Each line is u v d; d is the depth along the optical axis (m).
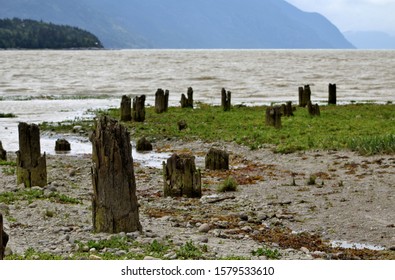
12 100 101.44
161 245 21.64
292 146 47.12
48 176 38.22
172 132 58.25
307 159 43.28
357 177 36.72
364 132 53.56
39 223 25.39
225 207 30.67
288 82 147.88
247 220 28.11
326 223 27.53
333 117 65.56
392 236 25.45
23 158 34.00
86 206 29.44
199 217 28.47
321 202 31.25
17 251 20.66
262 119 64.50
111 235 22.95
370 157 42.53
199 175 33.06
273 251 22.17
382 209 29.62
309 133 53.88
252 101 96.62
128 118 67.25
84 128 63.94
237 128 58.88
